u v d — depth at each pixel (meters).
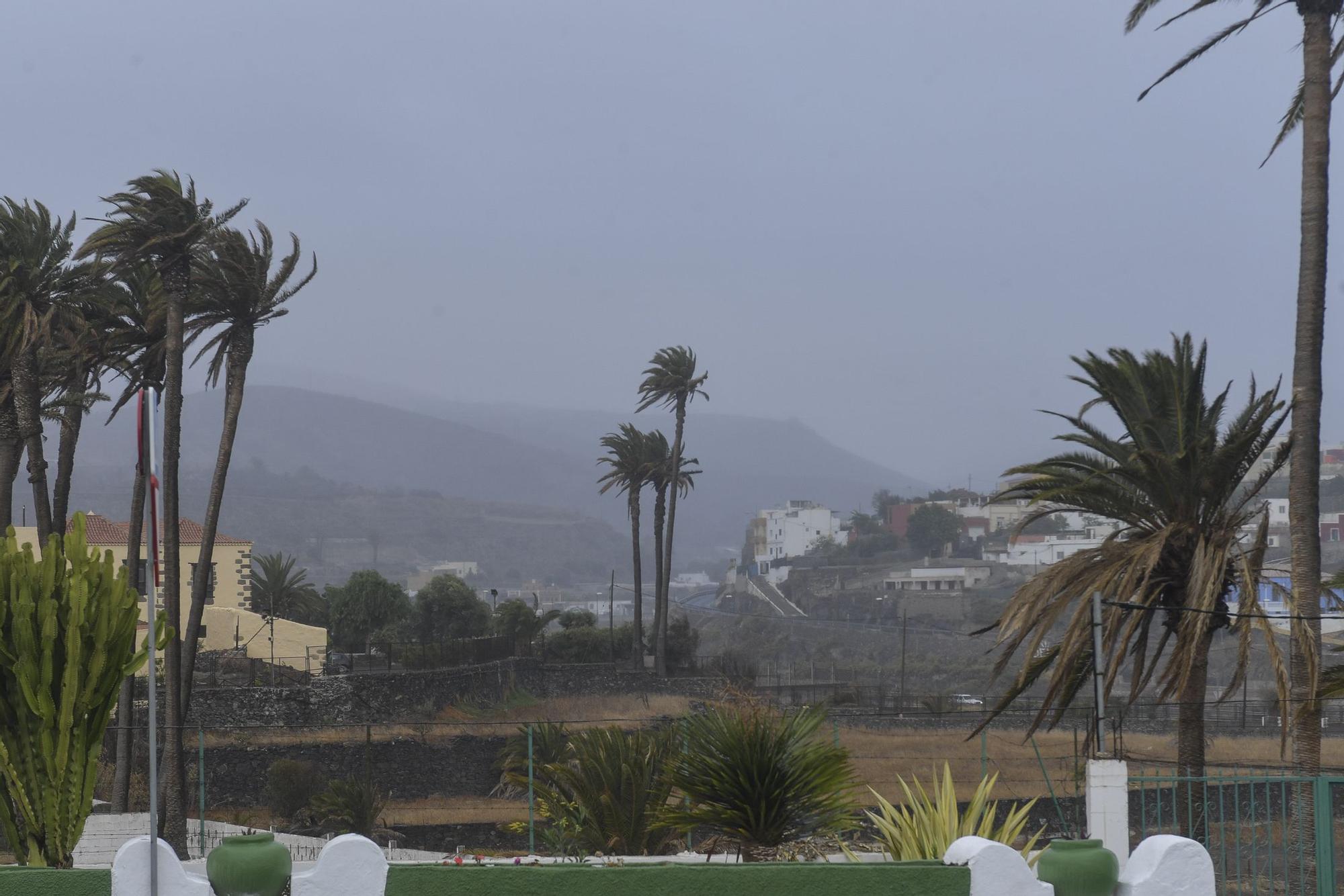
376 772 48.59
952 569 170.25
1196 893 8.20
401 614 85.56
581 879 8.09
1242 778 14.25
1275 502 161.00
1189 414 21.64
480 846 42.22
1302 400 22.52
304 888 7.91
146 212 34.16
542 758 44.31
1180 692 21.20
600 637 85.62
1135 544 21.31
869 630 135.62
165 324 38.50
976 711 66.25
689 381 85.75
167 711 32.78
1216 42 24.00
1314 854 16.39
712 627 153.00
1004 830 12.97
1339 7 23.28
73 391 39.81
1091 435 22.66
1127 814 12.28
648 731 23.75
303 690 50.81
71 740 12.93
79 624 12.84
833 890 8.14
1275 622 22.92
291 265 38.56
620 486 85.50
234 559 67.69
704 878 8.14
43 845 12.86
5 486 37.91
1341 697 21.70
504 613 84.75
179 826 31.83
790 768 14.56
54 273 37.66
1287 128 24.77
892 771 44.69
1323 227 22.94
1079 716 60.28
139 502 37.66
